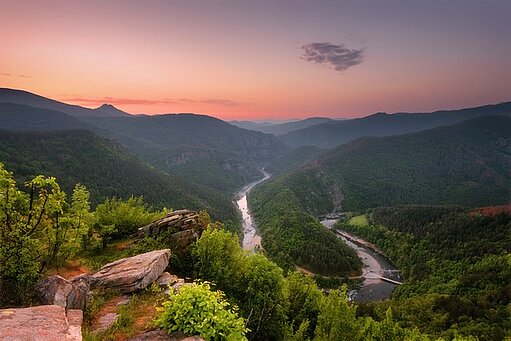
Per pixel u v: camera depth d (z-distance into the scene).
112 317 14.32
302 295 34.22
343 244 167.62
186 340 10.27
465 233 161.38
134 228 32.91
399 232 190.25
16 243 14.45
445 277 130.38
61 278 14.64
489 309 86.75
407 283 134.12
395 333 31.00
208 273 24.17
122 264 19.97
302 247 153.12
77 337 9.77
